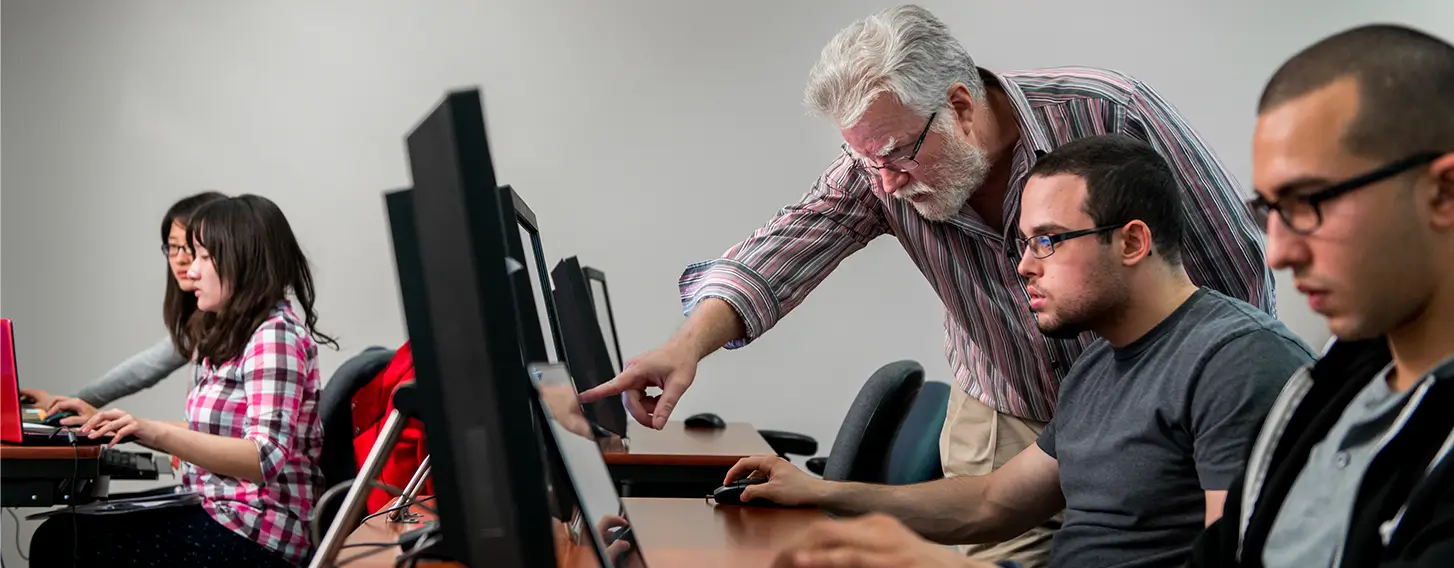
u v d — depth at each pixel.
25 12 4.03
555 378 1.05
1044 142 1.81
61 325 4.03
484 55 4.02
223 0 4.03
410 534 1.29
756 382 4.00
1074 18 3.92
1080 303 1.47
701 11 4.01
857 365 4.00
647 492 2.38
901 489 1.70
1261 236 1.83
